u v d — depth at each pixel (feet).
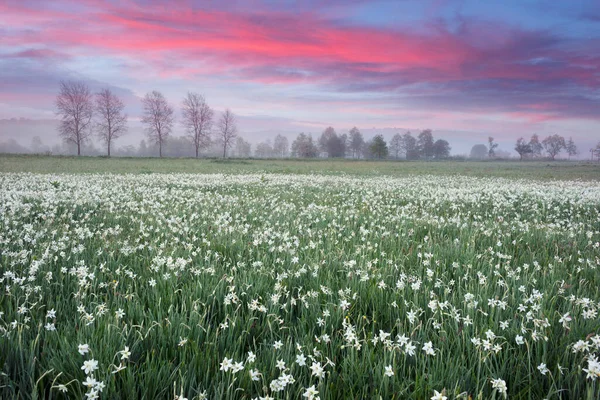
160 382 8.73
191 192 52.65
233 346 10.39
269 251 20.31
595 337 9.52
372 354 10.08
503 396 8.39
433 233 26.81
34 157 214.90
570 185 88.58
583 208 43.80
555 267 17.67
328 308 12.76
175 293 13.62
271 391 8.63
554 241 24.18
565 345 10.41
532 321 11.67
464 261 18.72
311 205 39.22
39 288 13.47
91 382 7.64
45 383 8.87
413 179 97.91
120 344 10.00
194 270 16.24
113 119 315.58
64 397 8.36
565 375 9.25
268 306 12.84
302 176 100.94
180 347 10.17
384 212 37.65
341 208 38.50
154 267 16.31
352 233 24.73
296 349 10.25
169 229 26.81
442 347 10.00
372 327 11.76
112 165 151.64
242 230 26.09
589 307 12.62
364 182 81.66
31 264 16.20
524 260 19.74
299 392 8.48
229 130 363.35
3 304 12.70
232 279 14.60
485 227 29.84
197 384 8.84
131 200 43.47
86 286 13.35
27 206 33.86
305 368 9.56
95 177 82.79
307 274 16.78
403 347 10.24
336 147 581.53
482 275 15.33
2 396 8.05
